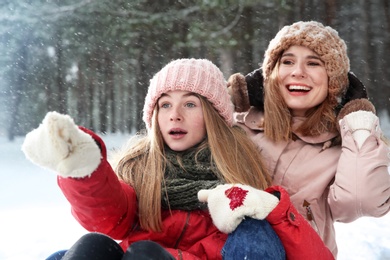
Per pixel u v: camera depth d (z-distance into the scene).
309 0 16.66
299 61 3.09
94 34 17.52
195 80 2.74
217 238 2.45
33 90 24.56
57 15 18.33
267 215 2.21
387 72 20.55
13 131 25.53
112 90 26.17
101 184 2.14
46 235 4.72
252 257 2.11
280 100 3.12
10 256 3.99
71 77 24.03
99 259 2.06
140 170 2.65
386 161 2.79
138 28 15.89
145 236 2.53
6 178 9.85
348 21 20.03
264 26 15.56
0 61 22.75
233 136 2.80
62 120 1.77
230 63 17.39
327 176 2.96
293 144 3.09
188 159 2.68
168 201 2.54
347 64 3.18
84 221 2.33
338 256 3.90
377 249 4.02
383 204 2.79
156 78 2.82
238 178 2.64
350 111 3.00
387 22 19.91
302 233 2.25
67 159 1.82
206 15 15.06
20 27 20.14
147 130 2.86
